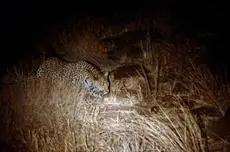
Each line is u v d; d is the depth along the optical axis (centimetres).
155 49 627
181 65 579
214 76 539
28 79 564
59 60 570
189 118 470
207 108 491
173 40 652
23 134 471
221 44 621
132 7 771
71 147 445
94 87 543
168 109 496
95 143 452
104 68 611
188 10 730
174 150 431
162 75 566
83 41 692
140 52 637
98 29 723
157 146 438
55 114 500
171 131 452
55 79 548
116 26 724
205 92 515
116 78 571
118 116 491
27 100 526
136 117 486
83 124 480
